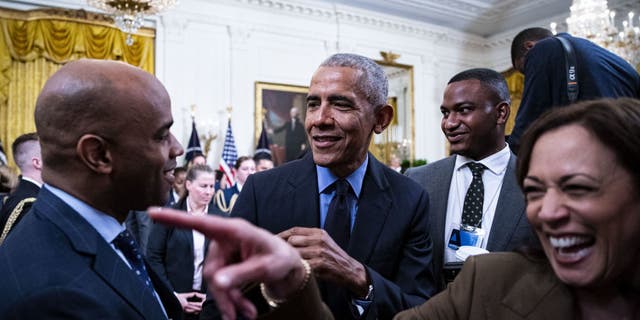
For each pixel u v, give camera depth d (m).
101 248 1.10
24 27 7.86
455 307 1.05
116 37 8.49
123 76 1.14
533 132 0.90
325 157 1.52
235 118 9.62
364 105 1.53
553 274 0.99
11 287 0.95
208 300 1.45
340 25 10.95
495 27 12.55
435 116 12.30
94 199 1.15
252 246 0.72
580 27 6.99
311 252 1.30
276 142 10.06
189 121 9.14
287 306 0.87
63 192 1.14
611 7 10.66
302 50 10.50
